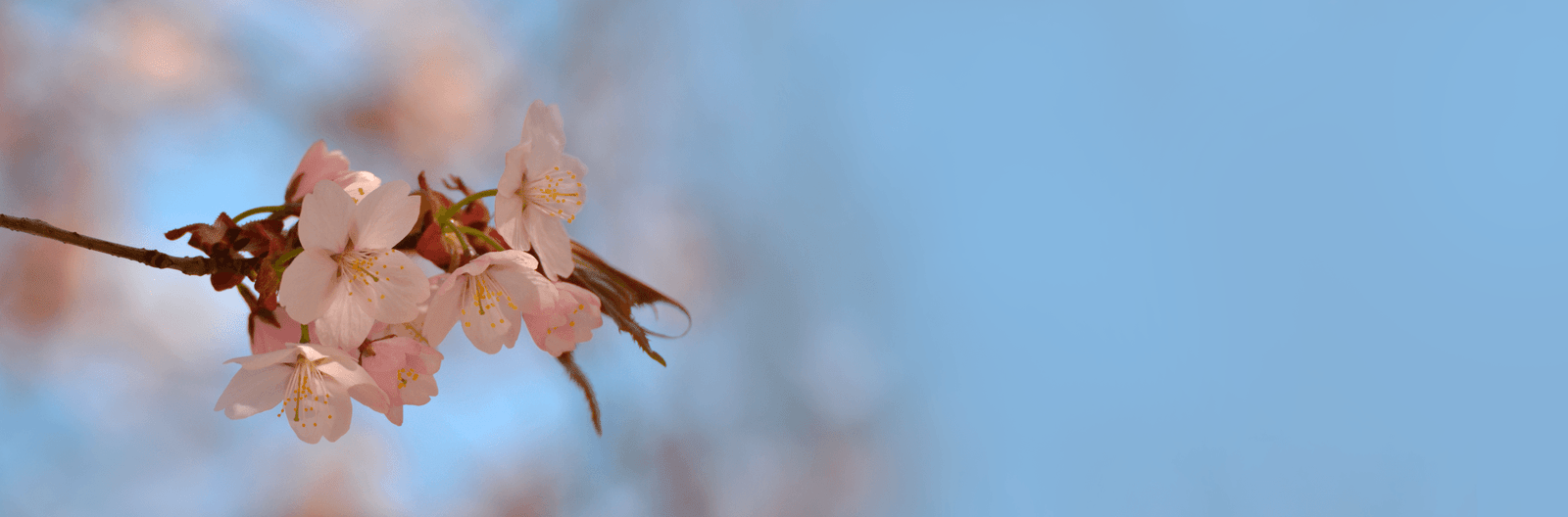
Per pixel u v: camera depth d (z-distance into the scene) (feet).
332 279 2.28
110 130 5.16
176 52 5.28
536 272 2.33
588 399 2.33
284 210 2.31
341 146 5.70
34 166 4.94
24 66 4.92
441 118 5.90
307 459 5.44
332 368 2.31
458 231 2.33
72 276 5.01
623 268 6.51
